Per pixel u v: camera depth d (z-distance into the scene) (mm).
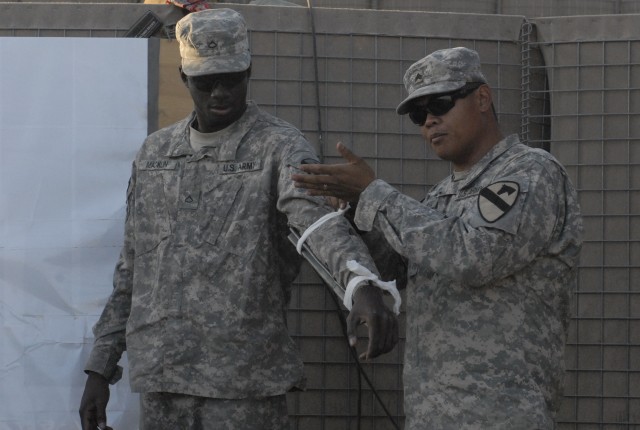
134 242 3820
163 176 3723
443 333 3207
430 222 3107
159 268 3641
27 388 4230
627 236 4445
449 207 3365
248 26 4512
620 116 4484
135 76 4359
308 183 3223
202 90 3578
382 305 3076
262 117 3748
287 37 4535
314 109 4523
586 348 4438
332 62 4539
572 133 4508
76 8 4512
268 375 3545
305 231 3312
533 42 4586
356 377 4445
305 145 3629
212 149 3676
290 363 3615
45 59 4328
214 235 3592
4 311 4246
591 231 4469
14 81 4312
